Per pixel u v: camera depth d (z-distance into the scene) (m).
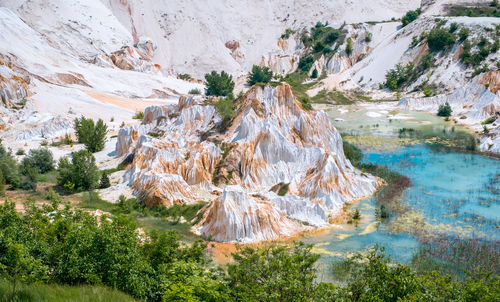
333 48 138.38
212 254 30.50
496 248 31.03
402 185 46.34
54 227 22.70
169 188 40.19
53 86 89.62
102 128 61.78
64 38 120.88
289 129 48.66
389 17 157.62
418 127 78.75
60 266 19.23
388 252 30.83
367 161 56.34
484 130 70.38
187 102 56.47
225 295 18.16
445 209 39.47
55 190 44.25
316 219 37.38
